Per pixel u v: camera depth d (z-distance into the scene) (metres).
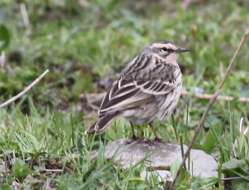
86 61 17.95
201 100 15.57
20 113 14.45
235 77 16.67
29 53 17.98
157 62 12.95
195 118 14.91
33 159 11.70
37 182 11.05
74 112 15.33
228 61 17.80
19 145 12.09
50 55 18.12
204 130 14.66
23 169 11.24
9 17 20.80
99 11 21.42
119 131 13.24
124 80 12.42
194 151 12.14
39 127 13.27
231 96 15.79
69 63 17.73
